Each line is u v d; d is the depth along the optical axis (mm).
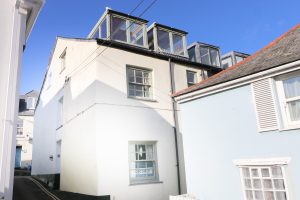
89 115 11594
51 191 13859
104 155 10711
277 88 7695
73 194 11992
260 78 7848
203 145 9133
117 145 11156
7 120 4809
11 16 5348
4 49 5121
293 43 8672
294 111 7406
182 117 10078
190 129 9680
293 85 7484
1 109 4824
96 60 11656
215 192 8516
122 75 12234
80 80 13047
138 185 11219
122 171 10984
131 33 13703
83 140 11891
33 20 5832
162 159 12312
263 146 7582
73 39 14109
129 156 11445
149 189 11469
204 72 15500
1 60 5043
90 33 14938
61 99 15828
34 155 21953
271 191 7191
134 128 11852
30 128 29609
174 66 14320
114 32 13062
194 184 9188
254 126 7871
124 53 12586
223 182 8359
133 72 12852
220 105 8852
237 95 8445
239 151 8102
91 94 11648
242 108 8242
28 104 31391
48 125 17906
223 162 8453
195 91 9398
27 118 29828
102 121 11070
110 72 11898
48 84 19047
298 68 7109
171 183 12227
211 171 8742
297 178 6809
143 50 13078
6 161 4660
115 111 11531
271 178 7242
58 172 15312
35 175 20531
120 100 11828
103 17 13484
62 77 15703
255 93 7945
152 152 12266
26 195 12773
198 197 8977
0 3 5309
